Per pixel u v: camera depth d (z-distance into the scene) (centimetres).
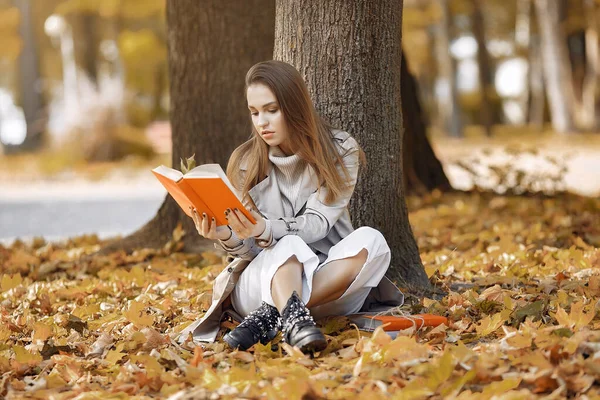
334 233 363
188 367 294
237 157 366
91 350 344
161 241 645
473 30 3119
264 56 630
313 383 266
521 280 445
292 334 308
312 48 419
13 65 3966
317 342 303
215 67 628
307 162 354
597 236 593
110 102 2161
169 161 2036
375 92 424
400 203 447
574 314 328
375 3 417
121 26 3153
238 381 281
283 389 261
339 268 337
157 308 413
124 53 2931
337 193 348
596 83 2880
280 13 429
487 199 836
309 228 342
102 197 1377
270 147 358
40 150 2727
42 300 441
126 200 1309
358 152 364
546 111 3675
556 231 627
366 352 297
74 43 2975
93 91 2200
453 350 292
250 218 325
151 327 365
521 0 3319
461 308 371
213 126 630
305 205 356
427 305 385
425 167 902
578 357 279
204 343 348
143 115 2284
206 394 274
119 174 1833
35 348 347
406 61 893
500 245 554
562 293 371
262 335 329
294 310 313
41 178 1823
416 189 887
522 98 4228
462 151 2159
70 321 381
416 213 759
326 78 419
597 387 266
